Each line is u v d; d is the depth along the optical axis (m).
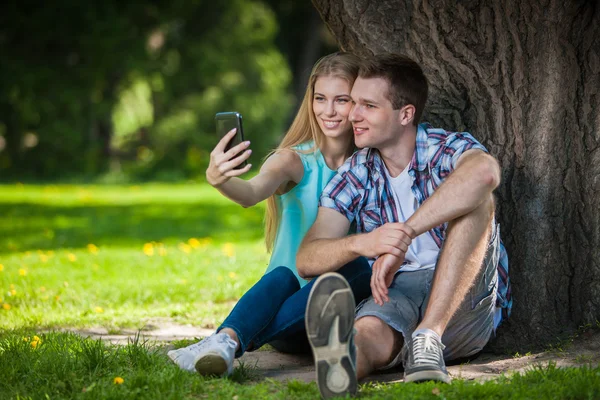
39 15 34.69
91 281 9.46
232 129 4.56
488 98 5.66
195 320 7.41
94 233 15.69
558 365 4.88
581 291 5.47
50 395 4.45
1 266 10.06
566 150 5.49
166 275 9.96
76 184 30.55
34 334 6.34
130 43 35.69
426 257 5.05
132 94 37.47
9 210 19.53
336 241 4.76
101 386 4.48
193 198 23.55
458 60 5.71
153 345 5.76
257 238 14.86
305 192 5.41
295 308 4.84
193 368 4.71
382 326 4.63
